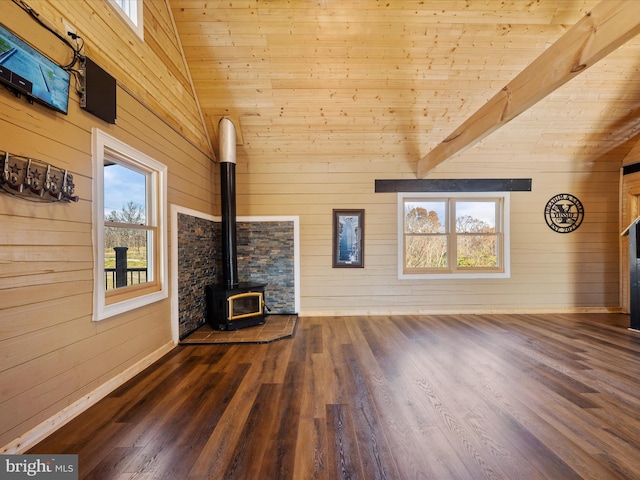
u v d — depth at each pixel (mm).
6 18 1429
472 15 2957
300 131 4102
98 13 2074
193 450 1532
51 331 1691
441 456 1479
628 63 3340
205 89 3609
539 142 4348
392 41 3152
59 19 1749
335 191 4508
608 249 4602
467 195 4574
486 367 2559
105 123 2135
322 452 1514
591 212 4602
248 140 4211
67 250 1803
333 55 3266
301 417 1823
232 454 1503
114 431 1688
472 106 3809
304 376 2400
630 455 1479
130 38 2422
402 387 2205
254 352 2957
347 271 4512
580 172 4598
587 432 1664
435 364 2631
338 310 4496
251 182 4477
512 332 3572
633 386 2199
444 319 4215
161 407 1943
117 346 2258
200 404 1979
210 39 3156
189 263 3525
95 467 1416
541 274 4586
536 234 4586
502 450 1520
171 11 2977
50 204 1690
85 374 1936
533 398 2039
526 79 2166
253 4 2891
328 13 2939
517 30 3080
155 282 2859
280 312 4492
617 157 4570
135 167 2617
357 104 3770
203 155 3992
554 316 4355
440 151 3660
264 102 3748
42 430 1614
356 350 2994
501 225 4609
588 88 3605
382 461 1447
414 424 1748
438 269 4613
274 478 1350
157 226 2879
